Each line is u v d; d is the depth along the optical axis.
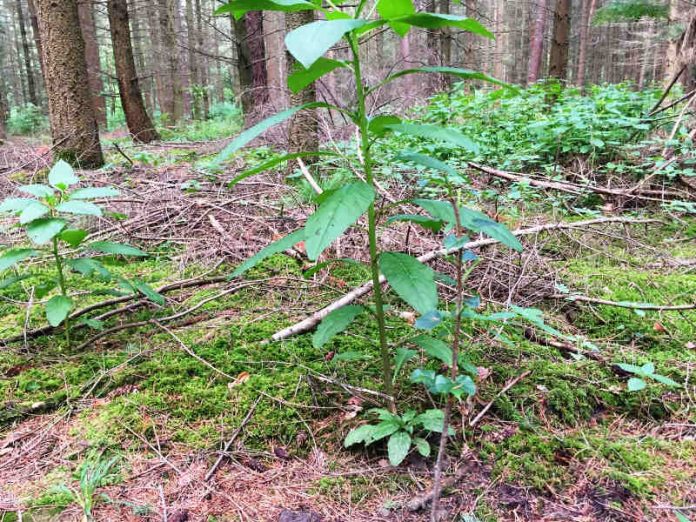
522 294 2.55
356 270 2.87
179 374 1.86
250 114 6.83
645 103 5.02
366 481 1.40
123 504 1.30
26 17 21.58
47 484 1.36
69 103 5.05
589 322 2.33
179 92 13.09
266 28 11.41
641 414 1.70
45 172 4.63
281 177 4.43
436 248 2.84
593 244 3.28
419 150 4.70
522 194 3.76
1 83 22.17
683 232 3.48
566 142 4.43
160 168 5.02
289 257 3.04
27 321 2.16
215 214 3.62
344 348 2.03
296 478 1.42
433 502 1.18
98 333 2.19
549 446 1.51
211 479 1.40
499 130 5.16
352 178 3.76
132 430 1.58
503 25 16.16
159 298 2.16
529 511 1.29
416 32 8.11
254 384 1.80
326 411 1.68
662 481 1.39
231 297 2.56
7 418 1.63
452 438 1.54
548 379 1.82
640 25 17.59
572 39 19.66
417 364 1.90
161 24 13.65
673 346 2.10
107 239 3.27
